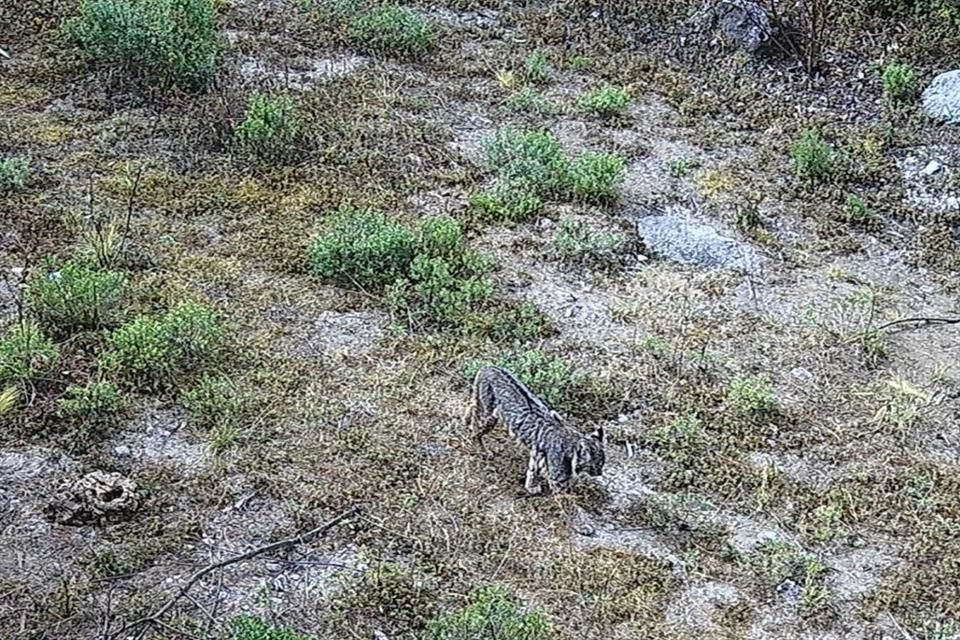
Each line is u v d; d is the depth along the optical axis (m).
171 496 10.18
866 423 12.02
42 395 11.09
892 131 17.14
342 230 13.66
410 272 13.28
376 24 18.55
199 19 17.25
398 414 11.41
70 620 8.88
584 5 20.12
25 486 10.12
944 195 16.02
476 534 10.10
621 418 11.70
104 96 16.42
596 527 10.34
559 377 11.82
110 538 9.68
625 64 18.83
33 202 14.06
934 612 9.84
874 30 19.12
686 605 9.66
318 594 9.37
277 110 15.64
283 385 11.58
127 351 11.46
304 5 19.38
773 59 18.78
